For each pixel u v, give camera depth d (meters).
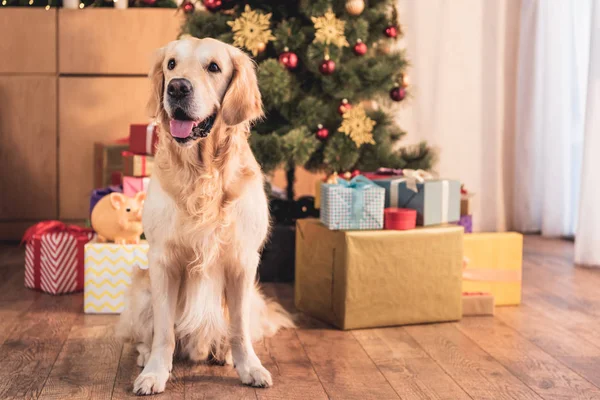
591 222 3.54
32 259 2.93
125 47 3.99
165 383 1.87
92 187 4.05
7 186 4.00
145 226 1.89
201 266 1.86
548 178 4.43
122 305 2.61
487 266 2.79
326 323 2.54
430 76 4.57
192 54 1.81
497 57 4.60
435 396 1.84
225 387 1.88
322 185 2.56
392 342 2.32
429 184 2.56
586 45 4.23
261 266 3.23
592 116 3.47
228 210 1.85
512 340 2.36
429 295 2.53
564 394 1.87
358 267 2.42
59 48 3.96
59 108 3.99
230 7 3.25
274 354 2.18
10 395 1.79
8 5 4.00
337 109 3.21
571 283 3.22
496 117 4.64
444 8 4.54
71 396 1.79
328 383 1.93
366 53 3.25
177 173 1.83
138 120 4.04
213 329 1.96
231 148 1.86
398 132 3.47
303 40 3.07
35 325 2.45
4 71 3.94
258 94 1.92
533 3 4.47
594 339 2.38
